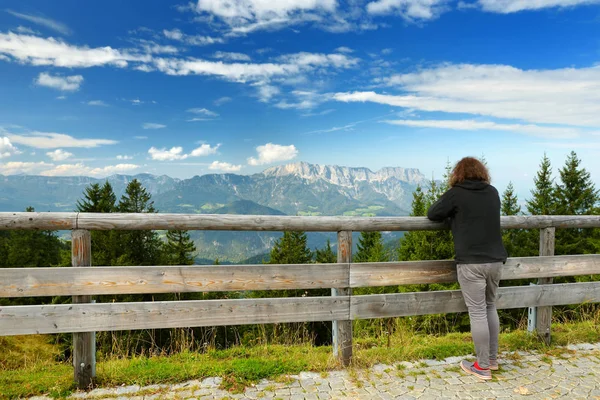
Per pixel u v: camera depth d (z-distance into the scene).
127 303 3.16
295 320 3.44
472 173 3.30
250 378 3.25
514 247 21.52
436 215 3.42
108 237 23.45
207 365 3.46
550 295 3.99
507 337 4.20
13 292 3.01
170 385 3.15
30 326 3.02
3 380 3.21
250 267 3.36
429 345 4.08
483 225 3.22
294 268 3.44
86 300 3.17
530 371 3.41
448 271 3.75
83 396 2.98
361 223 3.52
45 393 3.02
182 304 3.25
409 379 3.26
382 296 3.60
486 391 3.04
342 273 3.53
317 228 3.44
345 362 3.52
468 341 4.30
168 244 26.73
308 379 3.27
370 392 3.03
